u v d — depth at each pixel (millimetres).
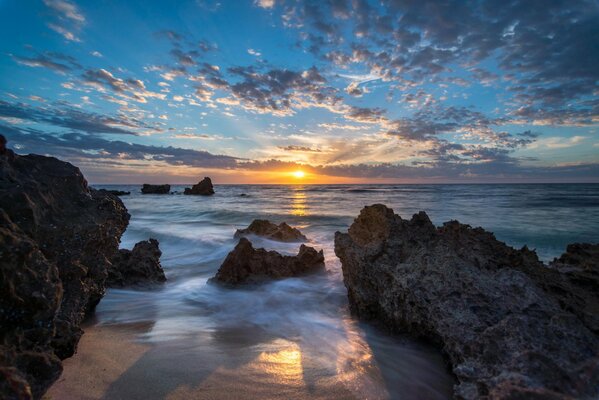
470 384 3457
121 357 4754
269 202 49000
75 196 5844
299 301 8000
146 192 81812
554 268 7230
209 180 75750
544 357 3240
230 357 4914
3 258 3301
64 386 3887
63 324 4406
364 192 80562
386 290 6254
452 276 5324
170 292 8703
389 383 4355
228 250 14062
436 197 55000
